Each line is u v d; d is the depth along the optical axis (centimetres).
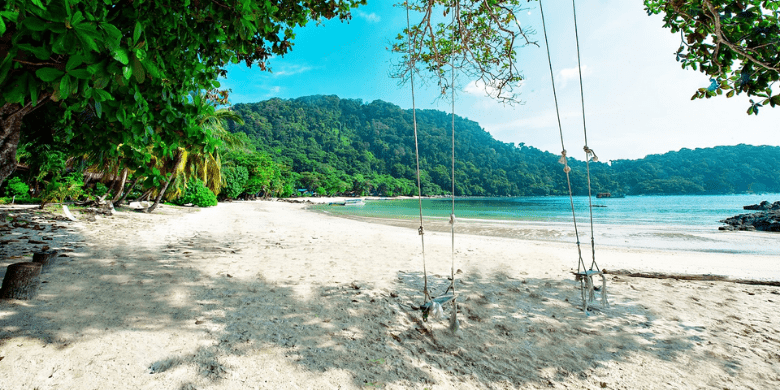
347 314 390
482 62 525
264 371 261
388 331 351
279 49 555
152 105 362
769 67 310
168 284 462
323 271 596
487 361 299
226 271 561
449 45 508
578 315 412
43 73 175
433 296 473
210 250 764
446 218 2678
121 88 284
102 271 506
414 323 376
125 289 428
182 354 278
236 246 852
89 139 372
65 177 1688
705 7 341
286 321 360
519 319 396
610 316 409
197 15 348
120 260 591
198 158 2103
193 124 391
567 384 265
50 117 405
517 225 2019
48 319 320
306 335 329
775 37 308
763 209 3666
